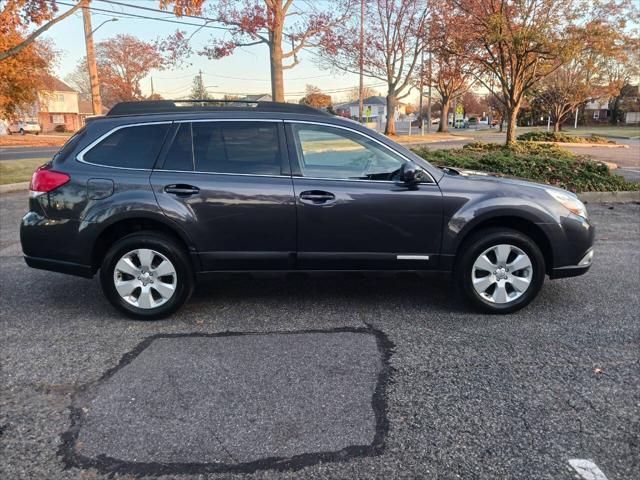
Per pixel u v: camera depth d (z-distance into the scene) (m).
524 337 4.03
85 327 4.26
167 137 4.32
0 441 2.75
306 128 4.36
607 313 4.52
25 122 60.03
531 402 3.11
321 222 4.27
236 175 4.27
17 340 4.01
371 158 4.36
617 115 71.25
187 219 4.21
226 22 17.86
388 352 3.78
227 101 4.68
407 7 27.31
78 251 4.27
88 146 4.32
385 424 2.89
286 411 3.02
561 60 14.73
